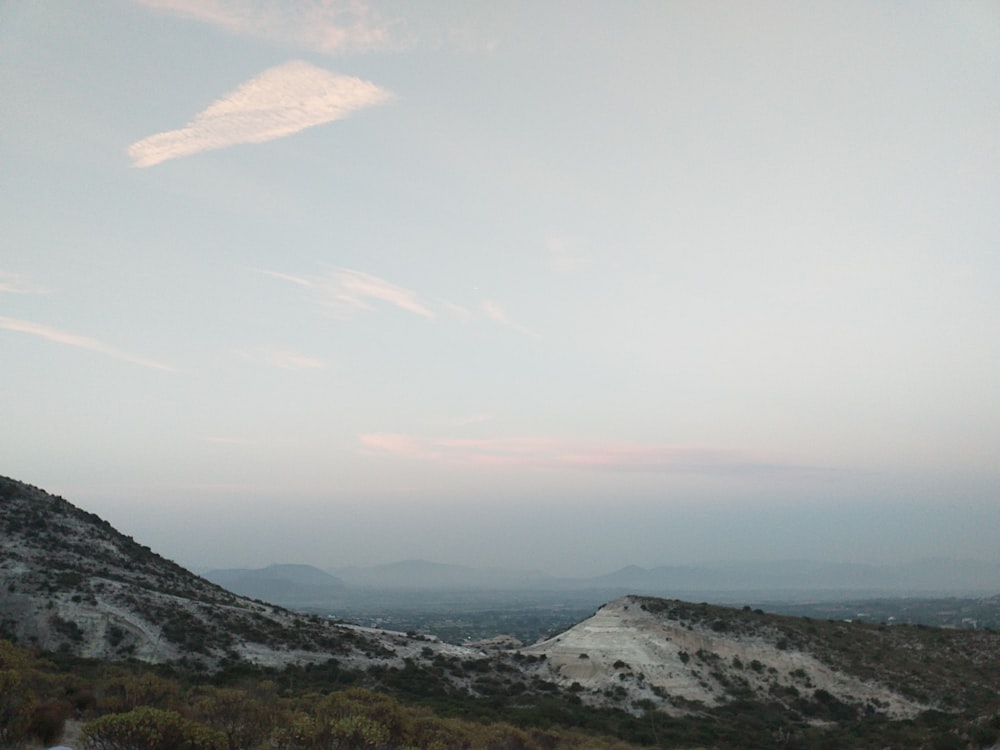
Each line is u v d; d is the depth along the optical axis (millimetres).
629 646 74250
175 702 27188
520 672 70812
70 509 81000
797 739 53562
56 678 29188
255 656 57406
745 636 77250
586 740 42000
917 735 47594
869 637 78938
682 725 56281
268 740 24781
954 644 76500
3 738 20031
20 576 58375
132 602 59938
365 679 57125
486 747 30828
